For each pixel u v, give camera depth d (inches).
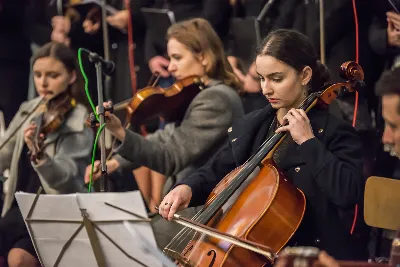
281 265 176.7
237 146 224.8
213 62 278.4
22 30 381.1
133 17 348.2
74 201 200.5
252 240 203.3
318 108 218.4
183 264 206.8
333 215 212.8
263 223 204.2
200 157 268.4
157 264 202.4
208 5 333.1
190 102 278.4
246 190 213.9
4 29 385.1
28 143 281.9
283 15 309.3
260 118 225.8
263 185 211.3
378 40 293.9
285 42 215.5
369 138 281.4
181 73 279.3
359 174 208.2
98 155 294.8
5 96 377.4
